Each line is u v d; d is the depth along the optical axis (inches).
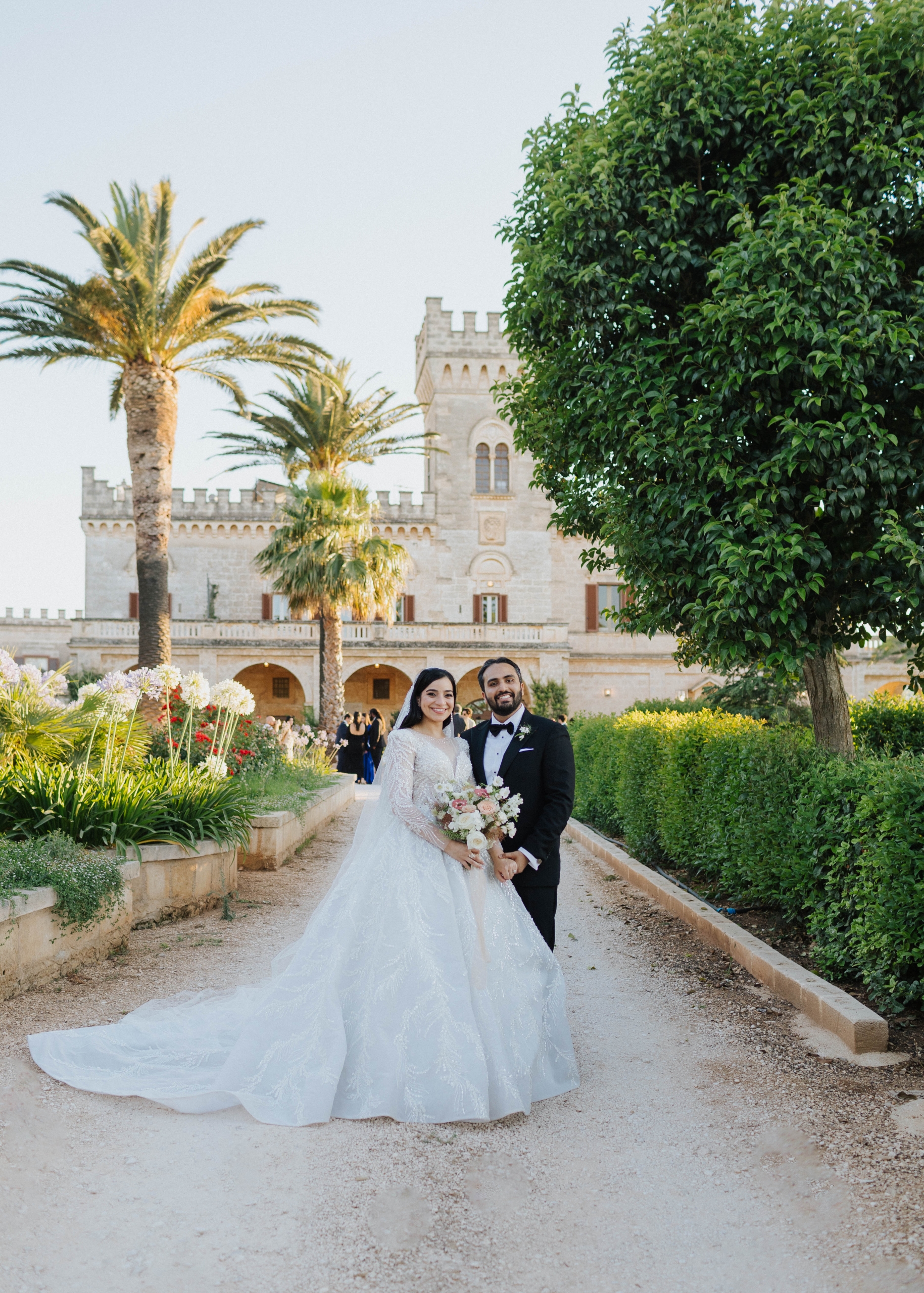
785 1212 123.4
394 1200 125.3
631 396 265.0
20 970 207.8
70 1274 107.2
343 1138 143.8
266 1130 146.3
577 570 1605.6
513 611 1561.3
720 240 271.3
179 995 207.9
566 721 792.3
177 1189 127.4
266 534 1530.5
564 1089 166.7
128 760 365.1
